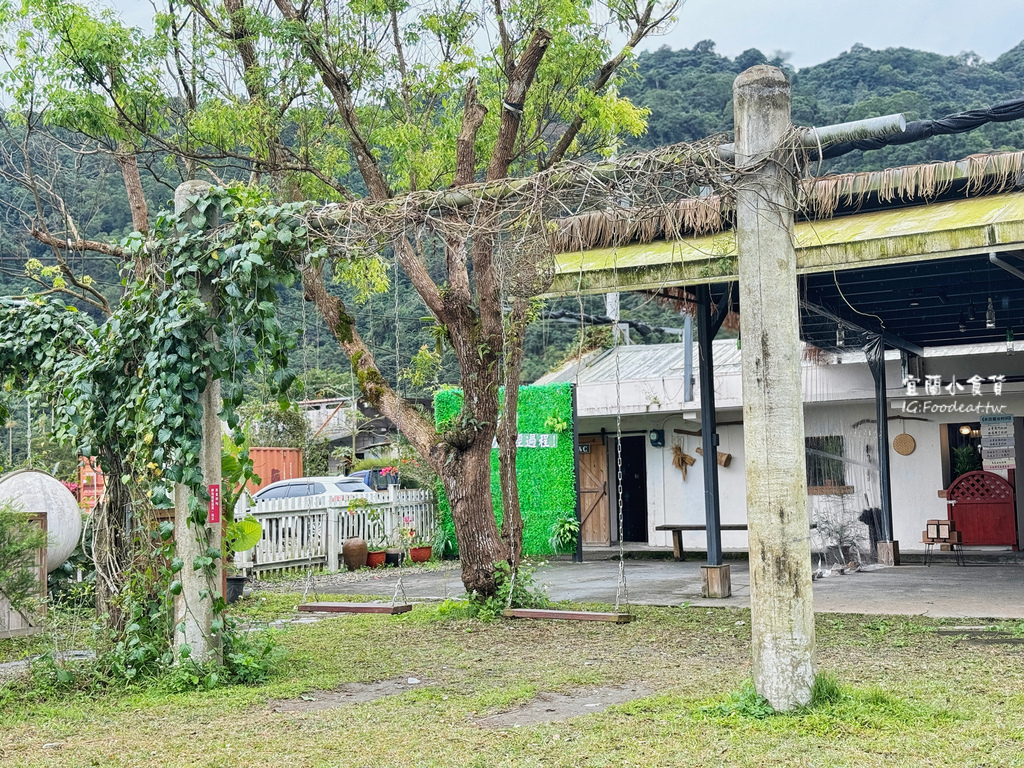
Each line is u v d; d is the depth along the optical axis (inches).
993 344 629.0
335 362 1180.5
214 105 406.0
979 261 408.2
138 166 454.3
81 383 271.4
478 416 372.2
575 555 626.2
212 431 267.3
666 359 789.9
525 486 637.3
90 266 792.3
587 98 409.1
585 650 296.2
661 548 722.2
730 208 241.0
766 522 197.9
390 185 456.4
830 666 252.4
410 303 1000.9
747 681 215.9
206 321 260.7
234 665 264.5
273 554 560.7
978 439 640.4
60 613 313.9
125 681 255.8
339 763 177.2
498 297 367.2
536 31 367.6
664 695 221.9
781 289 199.3
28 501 352.5
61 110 390.0
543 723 202.8
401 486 704.4
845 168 976.9
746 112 205.0
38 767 180.2
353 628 358.6
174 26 416.8
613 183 242.5
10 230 571.8
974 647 277.0
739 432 697.6
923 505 646.5
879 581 454.3
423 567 609.9
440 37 417.4
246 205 267.3
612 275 349.4
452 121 430.3
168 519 279.6
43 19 383.9
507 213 273.6
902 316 535.2
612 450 767.7
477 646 310.8
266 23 377.1
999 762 161.0
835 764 162.6
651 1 406.3
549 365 1094.4
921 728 183.3
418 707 223.6
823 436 574.6
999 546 620.7
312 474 924.0
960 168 326.3
